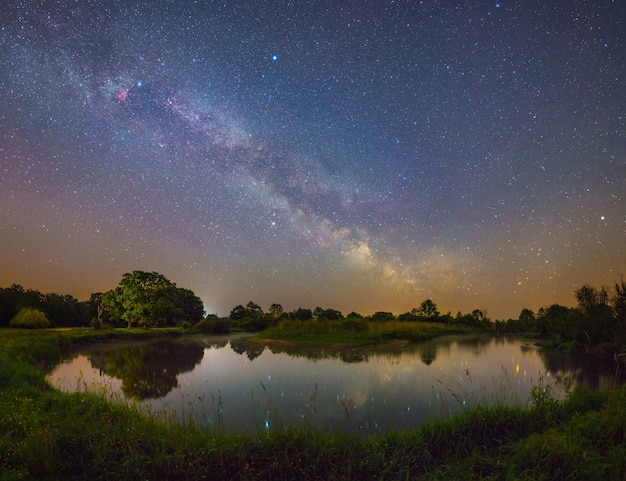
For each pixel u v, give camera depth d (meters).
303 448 5.54
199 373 16.00
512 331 50.53
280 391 11.76
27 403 7.43
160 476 5.03
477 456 5.41
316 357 21.25
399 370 15.99
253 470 5.09
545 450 5.17
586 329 21.97
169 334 46.09
